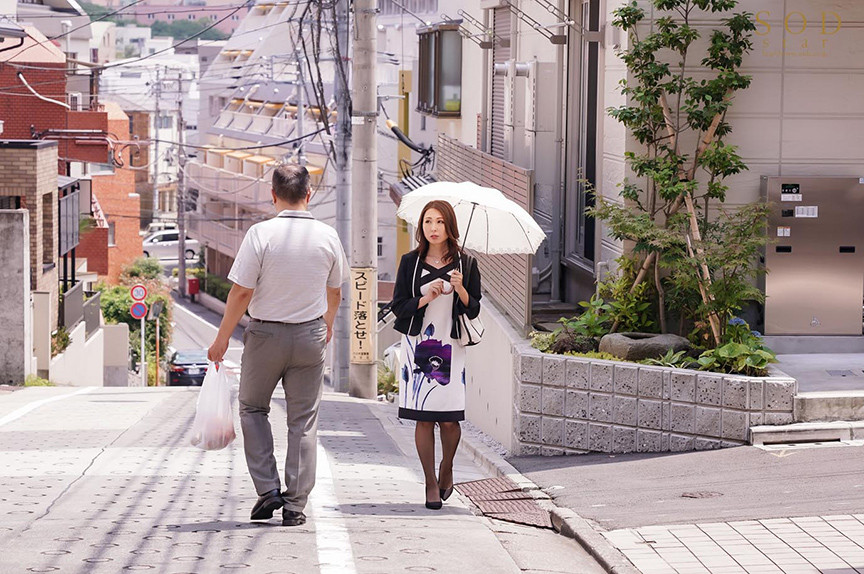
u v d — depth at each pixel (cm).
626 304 1051
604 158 1177
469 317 702
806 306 1076
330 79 6028
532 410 988
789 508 693
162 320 4272
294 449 618
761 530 647
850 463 808
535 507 792
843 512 677
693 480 805
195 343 5066
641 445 938
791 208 1064
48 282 2259
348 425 1327
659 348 978
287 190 614
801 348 1077
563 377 971
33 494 736
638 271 1066
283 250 599
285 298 600
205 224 6794
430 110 2402
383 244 4816
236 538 583
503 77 1772
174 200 9725
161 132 9719
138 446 1009
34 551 552
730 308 1002
